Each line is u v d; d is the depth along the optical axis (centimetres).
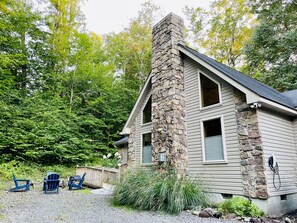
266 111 590
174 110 738
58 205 608
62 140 1461
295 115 669
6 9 1348
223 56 1867
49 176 859
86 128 1723
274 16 1371
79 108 1758
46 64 1689
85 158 1460
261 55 1425
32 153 1218
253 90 545
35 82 1594
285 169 587
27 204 618
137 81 2005
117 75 2072
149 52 1923
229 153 599
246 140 565
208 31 1905
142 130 948
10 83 1342
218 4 1841
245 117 578
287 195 569
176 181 579
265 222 454
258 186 522
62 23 1736
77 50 1747
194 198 545
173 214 502
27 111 1341
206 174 649
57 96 1591
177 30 840
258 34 1409
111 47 2075
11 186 934
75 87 1786
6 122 1229
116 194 630
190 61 784
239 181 562
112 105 1869
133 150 977
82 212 522
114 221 444
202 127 691
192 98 747
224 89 647
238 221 452
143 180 608
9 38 1415
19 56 1349
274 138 587
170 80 777
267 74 1377
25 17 1519
